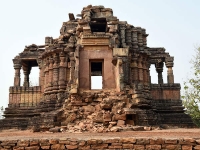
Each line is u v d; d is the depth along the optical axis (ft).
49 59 112.06
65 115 68.59
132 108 68.44
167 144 35.24
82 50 82.89
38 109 106.22
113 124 61.87
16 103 114.32
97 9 108.58
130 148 35.50
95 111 67.10
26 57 123.75
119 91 72.64
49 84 108.47
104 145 35.83
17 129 96.53
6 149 36.35
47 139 36.81
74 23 119.96
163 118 98.27
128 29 111.24
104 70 82.48
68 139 36.68
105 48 83.82
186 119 97.45
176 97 111.24
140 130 58.80
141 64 111.45
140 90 74.43
